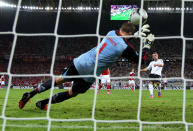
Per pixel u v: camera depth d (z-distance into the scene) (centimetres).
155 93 2956
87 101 1641
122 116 966
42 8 7319
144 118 927
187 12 7081
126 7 6981
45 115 974
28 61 7175
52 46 7344
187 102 1619
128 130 732
